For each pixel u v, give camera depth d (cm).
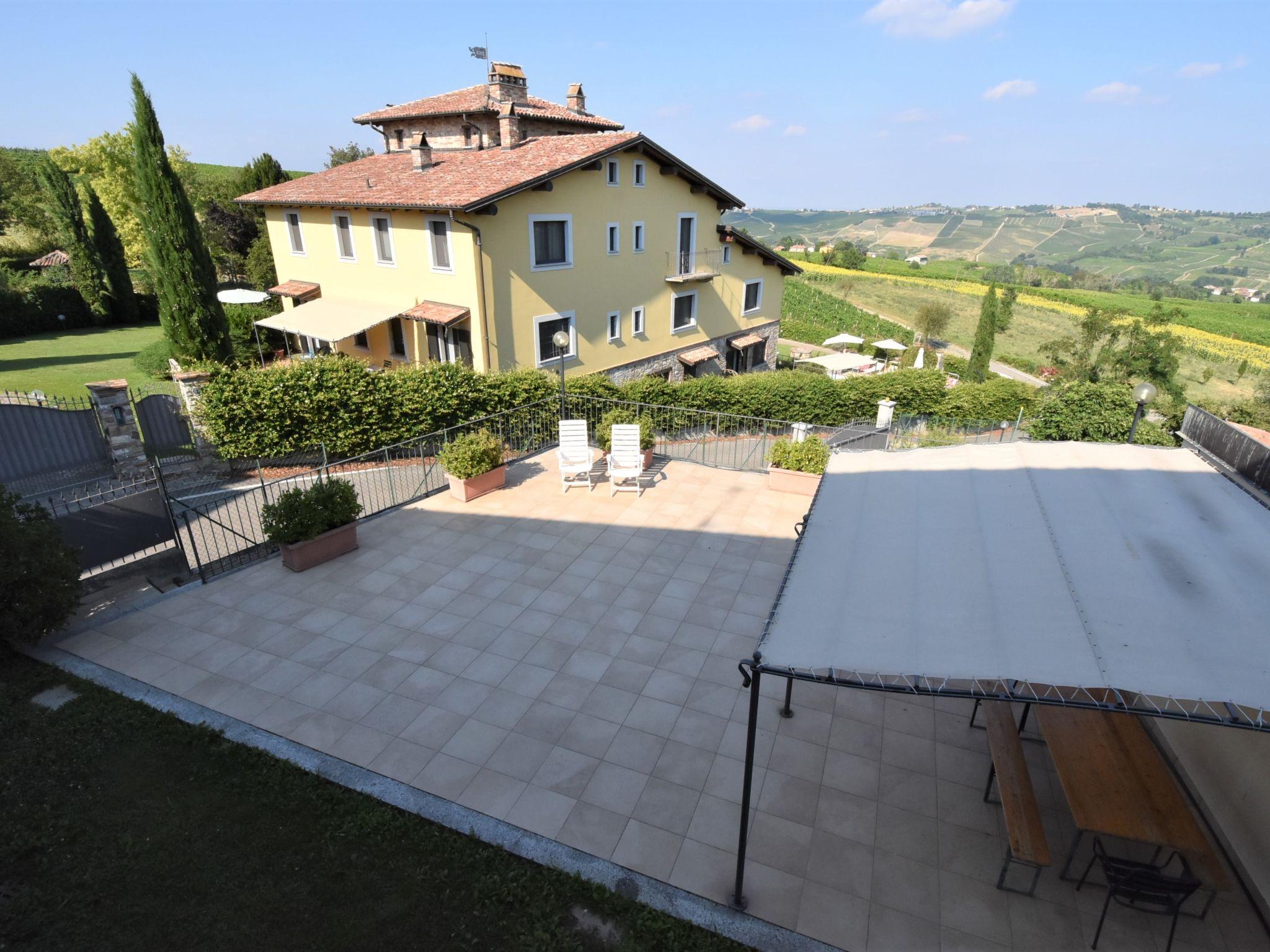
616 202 2336
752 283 3234
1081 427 1711
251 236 4194
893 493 655
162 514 943
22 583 745
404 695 727
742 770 635
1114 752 546
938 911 506
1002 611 441
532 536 1083
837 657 416
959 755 656
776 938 486
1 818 562
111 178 4384
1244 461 740
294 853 542
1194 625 409
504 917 496
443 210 1827
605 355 2491
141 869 523
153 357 2569
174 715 687
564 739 668
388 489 1426
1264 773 520
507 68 2528
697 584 947
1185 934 491
